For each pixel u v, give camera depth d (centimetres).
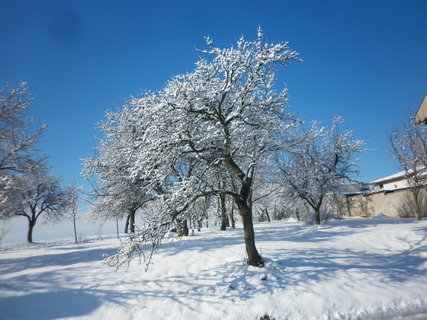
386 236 1354
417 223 1605
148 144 973
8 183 1292
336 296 841
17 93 1650
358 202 3269
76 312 795
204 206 1138
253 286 895
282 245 1283
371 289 871
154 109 915
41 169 1694
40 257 1359
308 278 927
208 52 976
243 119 1005
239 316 783
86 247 1758
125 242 948
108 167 1973
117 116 2066
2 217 1323
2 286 931
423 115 1073
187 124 970
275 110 1029
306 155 2125
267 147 1141
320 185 2114
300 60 986
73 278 989
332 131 2280
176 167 1229
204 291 884
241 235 1786
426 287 882
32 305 820
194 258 1150
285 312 794
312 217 2402
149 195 1920
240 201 1048
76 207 2694
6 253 1683
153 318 779
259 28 945
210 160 1033
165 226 946
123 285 930
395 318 762
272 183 2295
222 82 1033
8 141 1573
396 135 1988
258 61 966
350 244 1284
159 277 987
